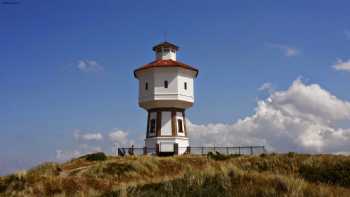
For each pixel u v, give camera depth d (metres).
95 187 27.02
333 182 25.72
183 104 58.06
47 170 35.12
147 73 58.59
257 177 17.97
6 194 26.02
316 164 29.34
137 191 17.52
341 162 28.39
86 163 42.41
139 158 39.81
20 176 28.45
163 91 57.16
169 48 61.88
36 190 26.00
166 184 17.42
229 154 48.16
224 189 16.41
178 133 57.41
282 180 16.97
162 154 55.06
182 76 58.22
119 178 32.22
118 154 52.44
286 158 33.81
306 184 17.38
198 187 16.64
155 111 58.28
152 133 57.72
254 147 49.44
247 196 15.44
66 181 27.66
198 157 43.78
